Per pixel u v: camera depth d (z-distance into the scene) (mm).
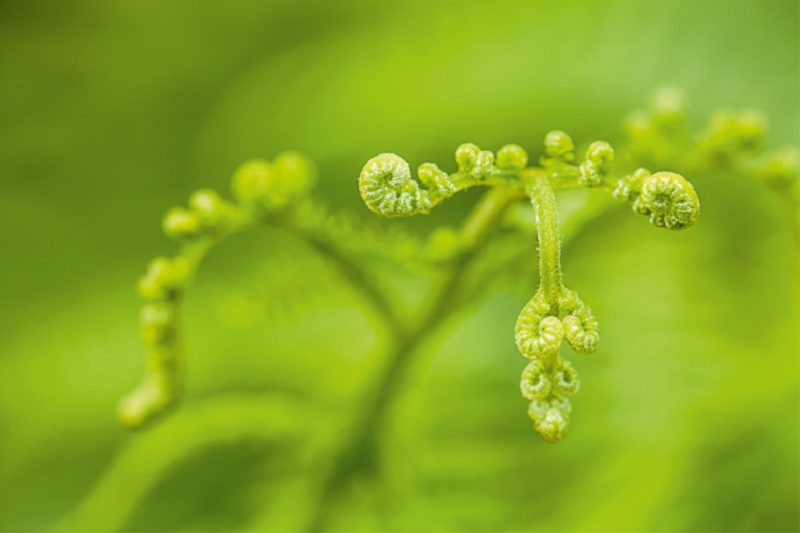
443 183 276
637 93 454
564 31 474
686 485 345
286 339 439
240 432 377
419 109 469
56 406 454
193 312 463
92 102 567
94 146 552
